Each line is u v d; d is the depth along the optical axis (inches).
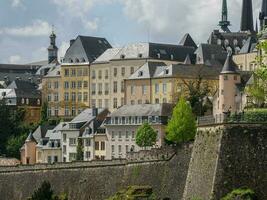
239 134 6899.6
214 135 7091.5
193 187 7298.2
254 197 6712.6
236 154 6870.1
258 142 6855.3
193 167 7381.9
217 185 6825.8
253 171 6806.1
